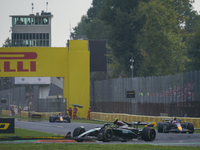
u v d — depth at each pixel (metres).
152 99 140.88
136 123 64.75
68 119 137.00
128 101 156.12
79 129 61.41
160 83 136.12
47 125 117.19
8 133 75.69
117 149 46.34
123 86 161.88
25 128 102.88
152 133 62.78
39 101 194.50
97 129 60.75
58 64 177.75
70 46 182.38
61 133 84.00
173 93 128.00
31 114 198.50
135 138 63.66
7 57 174.50
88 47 193.62
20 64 174.88
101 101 186.88
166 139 66.00
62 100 178.00
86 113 176.88
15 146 48.94
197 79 114.44
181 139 66.06
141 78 148.50
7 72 174.12
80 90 177.75
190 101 118.19
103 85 183.88
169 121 82.44
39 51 176.25
